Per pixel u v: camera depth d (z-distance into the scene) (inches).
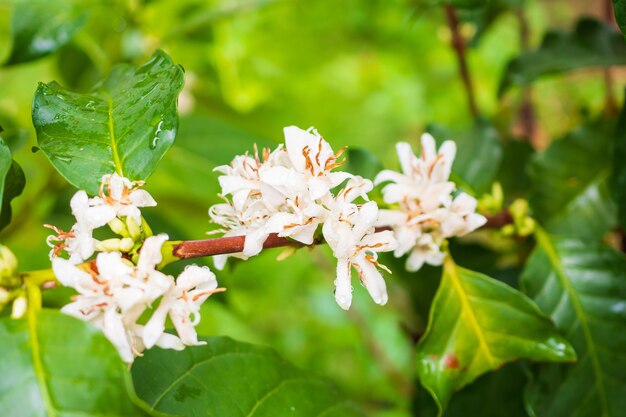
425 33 49.9
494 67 49.9
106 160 21.0
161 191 36.5
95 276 19.2
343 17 49.1
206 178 30.7
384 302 20.7
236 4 35.9
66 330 19.1
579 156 27.1
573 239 24.5
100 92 22.6
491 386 26.7
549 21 55.8
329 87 59.6
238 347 23.0
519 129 38.5
